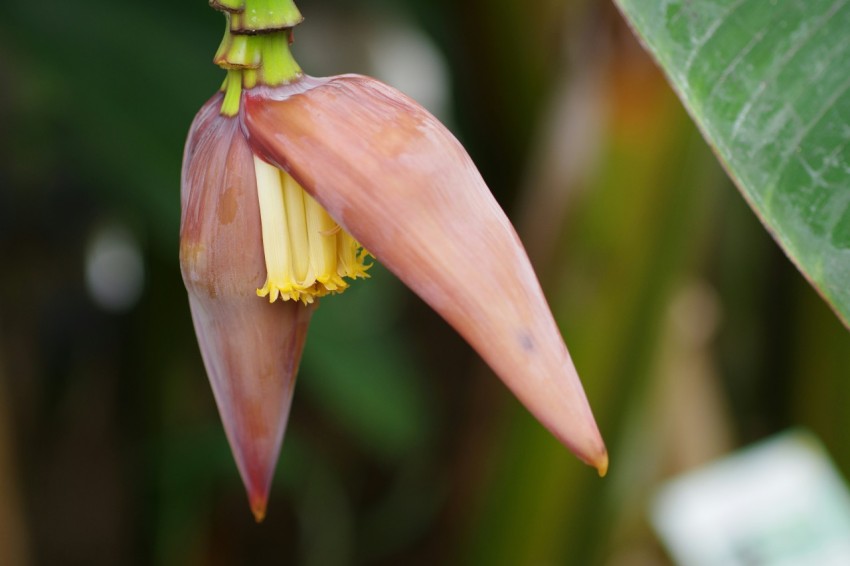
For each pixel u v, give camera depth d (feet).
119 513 7.85
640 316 4.89
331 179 3.15
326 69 7.25
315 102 3.20
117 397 7.55
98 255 8.37
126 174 5.13
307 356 5.54
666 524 5.39
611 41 4.54
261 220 3.26
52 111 5.89
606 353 4.93
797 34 3.21
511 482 5.21
